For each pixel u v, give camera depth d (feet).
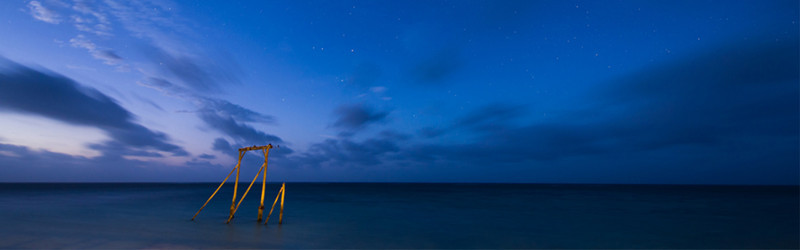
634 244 53.42
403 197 182.39
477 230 65.87
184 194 185.98
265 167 67.31
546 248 50.26
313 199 157.28
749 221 81.15
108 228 59.21
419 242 53.78
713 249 50.49
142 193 194.59
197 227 61.57
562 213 99.30
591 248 50.55
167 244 46.24
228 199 142.31
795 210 110.73
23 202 118.11
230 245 47.24
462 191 284.20
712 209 113.70
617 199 170.81
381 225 71.00
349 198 168.96
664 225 74.13
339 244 51.06
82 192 200.44
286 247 47.65
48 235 51.47
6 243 45.34
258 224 66.64
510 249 49.57
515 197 188.14
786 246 52.65
